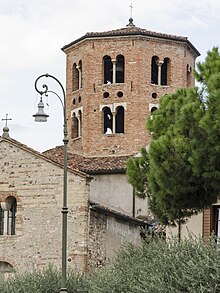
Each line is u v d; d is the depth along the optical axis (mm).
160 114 38312
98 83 73625
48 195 53625
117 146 72188
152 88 73125
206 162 33500
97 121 73250
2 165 55125
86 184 53000
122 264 39062
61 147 72188
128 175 39719
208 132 32500
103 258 54125
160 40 73688
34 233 53688
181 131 34750
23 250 53781
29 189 54219
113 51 73438
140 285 34875
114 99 73000
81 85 75000
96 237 53656
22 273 49062
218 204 44250
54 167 53750
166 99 38719
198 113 33469
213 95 32594
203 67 34625
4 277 48969
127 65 72875
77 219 52781
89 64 74062
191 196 35469
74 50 76312
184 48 75000
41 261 53188
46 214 53500
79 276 45656
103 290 38156
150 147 35344
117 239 55875
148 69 73062
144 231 56906
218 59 34656
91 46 73875
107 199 65188
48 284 45156
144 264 36844
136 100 72438
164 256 34719
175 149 34562
